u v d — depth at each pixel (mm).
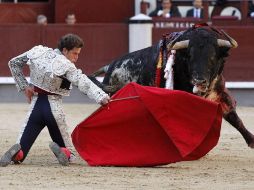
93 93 11273
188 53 12305
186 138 11375
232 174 11180
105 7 26000
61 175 10758
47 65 11500
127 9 25984
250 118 20000
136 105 11594
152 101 11469
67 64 11406
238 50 23375
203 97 12508
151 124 11602
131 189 9867
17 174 10797
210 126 11391
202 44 12203
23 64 11750
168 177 10781
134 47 23547
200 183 10367
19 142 11625
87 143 11750
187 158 11523
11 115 19984
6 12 26453
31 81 11688
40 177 10594
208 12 24422
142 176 10805
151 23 23562
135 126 11648
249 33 23312
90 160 11625
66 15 25938
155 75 12883
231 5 25406
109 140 11711
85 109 21625
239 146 14852
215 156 13336
